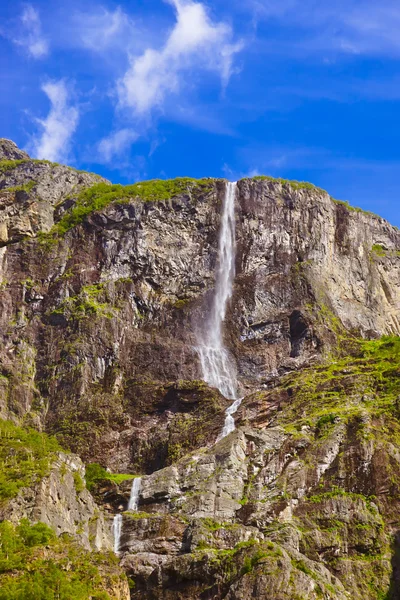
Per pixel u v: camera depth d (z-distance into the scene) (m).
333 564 108.25
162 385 140.88
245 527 111.19
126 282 151.00
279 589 98.44
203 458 121.50
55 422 137.38
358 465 115.81
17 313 148.25
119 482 123.25
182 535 113.00
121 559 109.69
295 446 120.44
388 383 130.75
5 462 113.75
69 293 150.12
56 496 109.31
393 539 110.25
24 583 91.62
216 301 152.88
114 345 144.62
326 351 145.88
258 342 149.25
